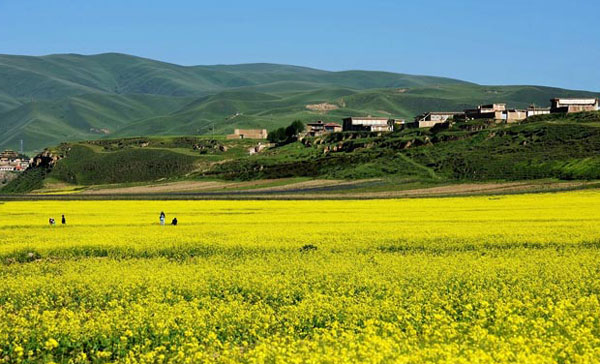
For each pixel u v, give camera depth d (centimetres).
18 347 2144
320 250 4406
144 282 3200
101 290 3069
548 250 4212
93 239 5072
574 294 2797
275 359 1942
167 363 2098
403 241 4691
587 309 2503
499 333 2266
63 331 2339
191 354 2077
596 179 11375
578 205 7619
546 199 8625
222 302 2764
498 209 7356
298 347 2112
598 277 3167
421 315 2491
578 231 5019
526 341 2073
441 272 3312
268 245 4588
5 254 4512
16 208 9069
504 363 1827
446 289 2978
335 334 2231
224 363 1997
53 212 8325
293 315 2522
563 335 2184
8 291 3086
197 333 2338
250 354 2003
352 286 3052
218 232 5444
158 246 4644
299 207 8469
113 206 9331
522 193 9994
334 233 5216
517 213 6775
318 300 2727
